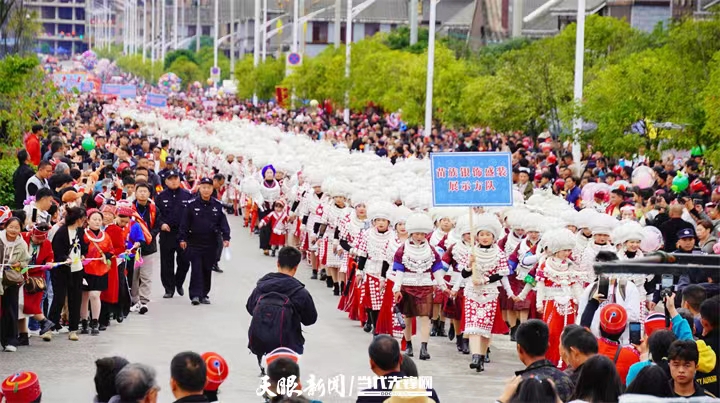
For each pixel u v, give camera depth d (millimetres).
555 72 48594
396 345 11891
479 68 62781
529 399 10609
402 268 19781
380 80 67500
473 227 18969
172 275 25562
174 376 10836
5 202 30891
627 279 15734
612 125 36594
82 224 21188
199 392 10875
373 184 26406
